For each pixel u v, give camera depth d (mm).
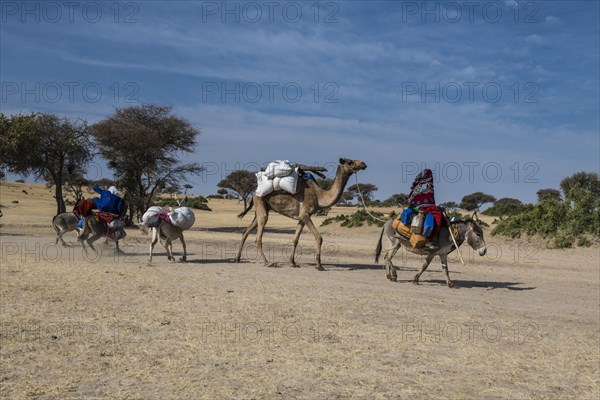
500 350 9156
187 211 19438
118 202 21203
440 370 8000
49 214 62375
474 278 18406
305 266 20016
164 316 10531
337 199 19031
